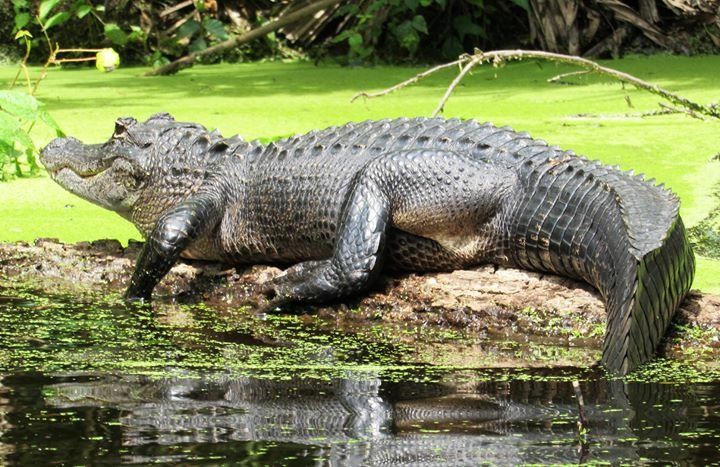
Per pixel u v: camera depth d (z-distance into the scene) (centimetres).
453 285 1077
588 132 1723
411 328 1025
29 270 1230
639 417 723
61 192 1511
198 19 2825
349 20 2822
